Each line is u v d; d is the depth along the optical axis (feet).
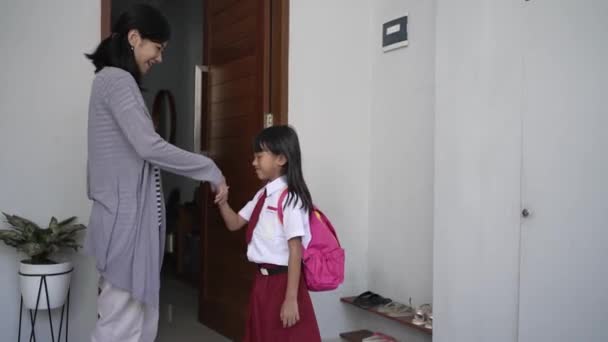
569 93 6.21
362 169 10.48
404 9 9.71
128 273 5.30
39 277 6.92
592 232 5.94
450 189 7.69
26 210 7.64
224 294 10.51
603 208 5.85
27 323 7.61
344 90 10.26
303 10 9.84
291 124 9.70
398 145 9.77
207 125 11.32
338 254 6.05
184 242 16.19
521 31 6.75
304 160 9.81
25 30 7.65
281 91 9.55
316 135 9.95
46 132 7.77
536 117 6.56
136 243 5.33
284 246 5.93
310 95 9.89
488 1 7.18
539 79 6.54
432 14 9.05
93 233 5.44
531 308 6.54
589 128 5.99
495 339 6.95
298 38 9.78
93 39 8.05
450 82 7.75
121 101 5.23
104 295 5.49
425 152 9.11
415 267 9.25
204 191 11.35
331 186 10.10
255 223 6.15
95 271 7.99
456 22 7.67
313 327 5.93
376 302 9.57
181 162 5.58
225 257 10.48
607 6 5.85
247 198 9.75
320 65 10.00
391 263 9.84
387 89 10.09
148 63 5.74
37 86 7.72
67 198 7.88
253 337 6.08
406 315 8.88
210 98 11.26
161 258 5.78
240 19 10.19
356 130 10.41
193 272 15.52
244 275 9.74
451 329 7.58
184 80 18.08
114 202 5.32
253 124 9.71
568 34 6.23
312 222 6.03
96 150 5.43
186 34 18.01
